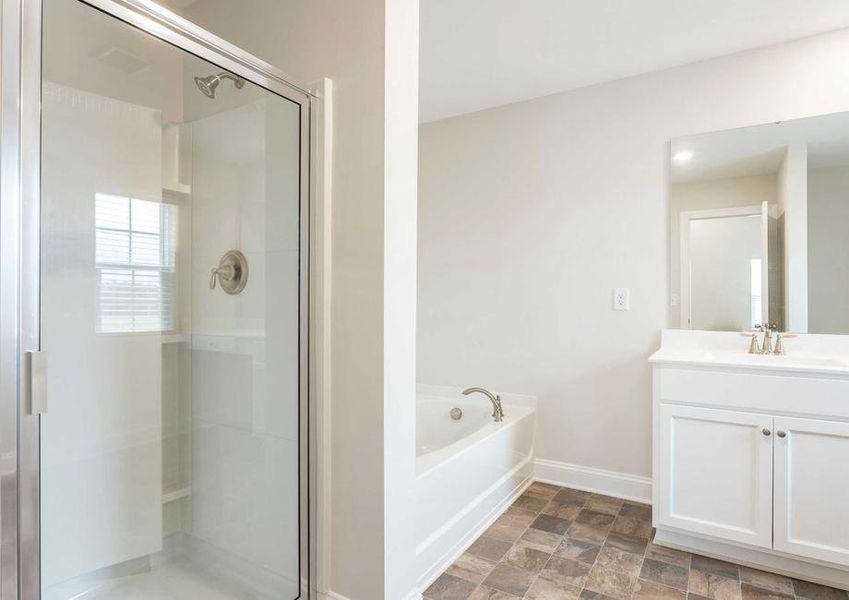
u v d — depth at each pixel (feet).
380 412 4.97
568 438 9.30
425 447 9.89
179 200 5.30
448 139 10.58
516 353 9.84
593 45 7.57
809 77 7.34
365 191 5.07
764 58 7.64
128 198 4.90
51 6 3.73
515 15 6.75
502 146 9.94
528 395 9.71
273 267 5.40
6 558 3.41
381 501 4.96
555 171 9.39
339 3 5.26
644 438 8.59
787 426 6.03
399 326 5.16
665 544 6.96
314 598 5.33
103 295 4.73
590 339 9.08
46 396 3.65
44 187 3.95
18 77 3.46
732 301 7.93
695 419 6.61
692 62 8.14
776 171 7.59
